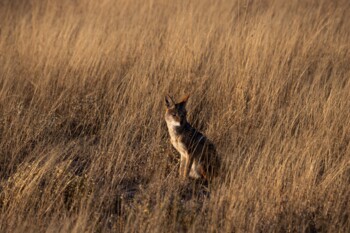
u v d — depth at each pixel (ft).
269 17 119.44
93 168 68.13
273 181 60.39
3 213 57.57
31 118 80.02
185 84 88.48
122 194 62.39
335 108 78.48
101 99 87.51
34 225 54.39
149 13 125.39
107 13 128.67
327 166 66.39
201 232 53.83
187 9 130.31
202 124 82.94
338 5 142.72
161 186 63.10
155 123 80.23
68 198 60.95
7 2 150.20
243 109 81.41
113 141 73.20
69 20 120.26
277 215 56.54
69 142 78.59
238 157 69.15
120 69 94.79
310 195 59.31
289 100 86.12
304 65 98.94
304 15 131.03
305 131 72.74
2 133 76.23
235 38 103.71
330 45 108.47
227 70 91.04
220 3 135.74
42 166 67.36
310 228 56.90
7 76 90.63
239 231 53.26
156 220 53.36
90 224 55.21
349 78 90.68
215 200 57.77
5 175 69.67
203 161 67.46
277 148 67.26
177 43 100.83
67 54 98.37
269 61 96.68
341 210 58.08
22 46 106.42
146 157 72.90
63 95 87.66
